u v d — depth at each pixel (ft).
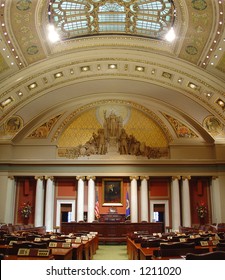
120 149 72.02
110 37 57.11
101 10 52.06
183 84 62.90
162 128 73.67
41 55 55.88
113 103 74.49
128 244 38.06
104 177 72.08
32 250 15.98
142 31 56.44
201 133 71.97
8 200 68.90
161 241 22.11
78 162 70.18
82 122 74.08
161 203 71.77
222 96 59.41
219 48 50.26
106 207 70.90
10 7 43.86
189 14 46.55
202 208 70.33
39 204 68.69
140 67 61.98
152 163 70.44
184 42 52.44
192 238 23.49
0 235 30.45
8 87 58.34
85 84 67.41
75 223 59.82
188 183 70.28
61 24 53.42
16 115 67.92
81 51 57.88
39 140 71.87
